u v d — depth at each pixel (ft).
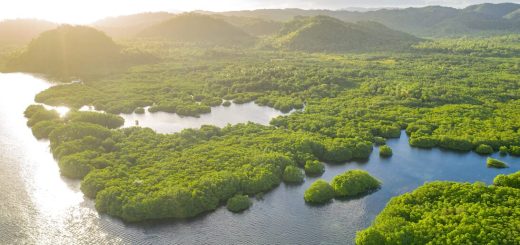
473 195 484.74
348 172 585.22
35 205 539.70
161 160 633.61
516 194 481.87
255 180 563.89
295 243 464.24
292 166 607.78
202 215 513.86
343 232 482.69
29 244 465.47
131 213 497.05
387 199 549.13
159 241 469.16
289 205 536.42
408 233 424.87
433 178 606.14
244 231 486.38
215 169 593.01
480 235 403.75
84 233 482.69
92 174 578.25
